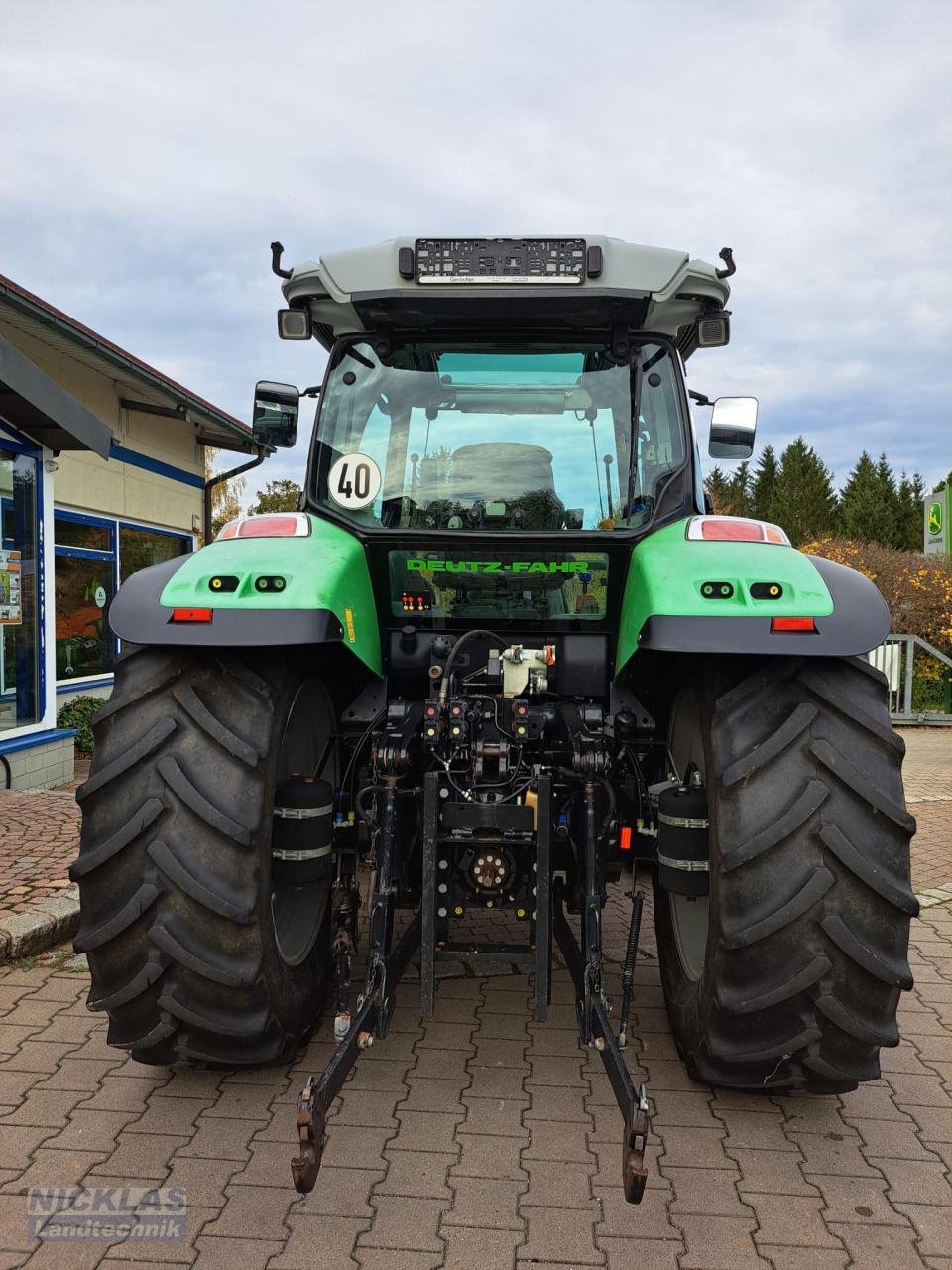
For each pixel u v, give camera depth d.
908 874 2.44
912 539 55.97
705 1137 2.63
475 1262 2.10
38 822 6.09
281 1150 2.52
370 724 3.17
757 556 2.70
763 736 2.52
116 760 2.56
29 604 7.72
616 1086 2.17
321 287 3.16
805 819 2.42
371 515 3.28
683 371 3.30
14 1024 3.31
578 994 2.66
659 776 3.40
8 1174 2.42
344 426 3.33
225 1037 2.59
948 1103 2.86
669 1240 2.18
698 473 3.28
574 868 2.96
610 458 3.27
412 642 3.38
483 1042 3.21
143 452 12.14
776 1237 2.21
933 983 3.88
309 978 3.00
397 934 3.79
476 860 2.73
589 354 3.29
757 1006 2.43
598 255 3.03
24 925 3.98
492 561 3.27
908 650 12.52
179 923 2.50
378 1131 2.62
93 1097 2.79
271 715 2.63
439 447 3.30
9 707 7.52
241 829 2.51
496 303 3.09
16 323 8.63
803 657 2.61
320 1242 2.16
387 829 2.67
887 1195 2.38
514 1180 2.40
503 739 2.88
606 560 3.24
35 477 7.68
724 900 2.46
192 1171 2.42
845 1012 2.41
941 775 8.92
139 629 2.55
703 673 2.73
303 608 2.54
